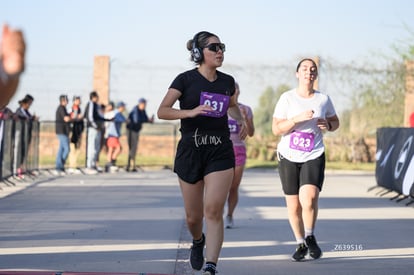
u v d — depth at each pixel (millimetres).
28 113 28406
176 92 9617
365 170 35656
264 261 11688
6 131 23203
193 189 9711
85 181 26828
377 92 37938
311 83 11727
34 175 28219
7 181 23906
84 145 35875
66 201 19750
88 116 31750
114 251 12203
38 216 16516
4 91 4371
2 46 4215
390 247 13219
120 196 21469
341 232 14961
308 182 11516
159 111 9523
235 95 10070
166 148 40031
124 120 33594
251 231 14922
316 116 11656
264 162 38656
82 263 11102
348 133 38875
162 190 23719
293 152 11641
